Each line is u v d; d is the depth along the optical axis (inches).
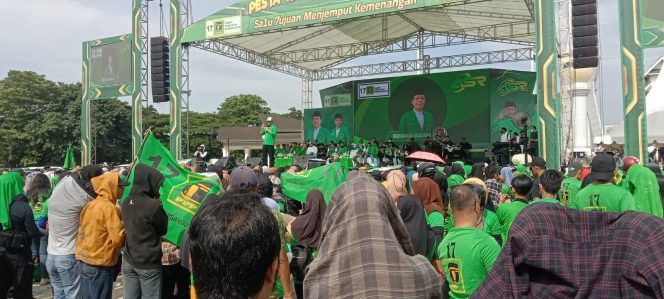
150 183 183.5
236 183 157.8
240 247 52.7
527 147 702.5
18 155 1696.6
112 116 1755.7
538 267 65.4
